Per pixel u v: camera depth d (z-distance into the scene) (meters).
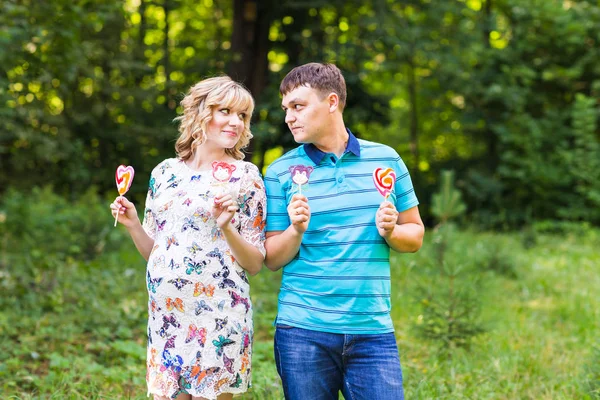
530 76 13.20
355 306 2.44
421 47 12.36
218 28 15.07
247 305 2.60
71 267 6.99
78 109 12.95
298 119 2.50
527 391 4.00
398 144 15.60
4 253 7.39
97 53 11.73
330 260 2.46
